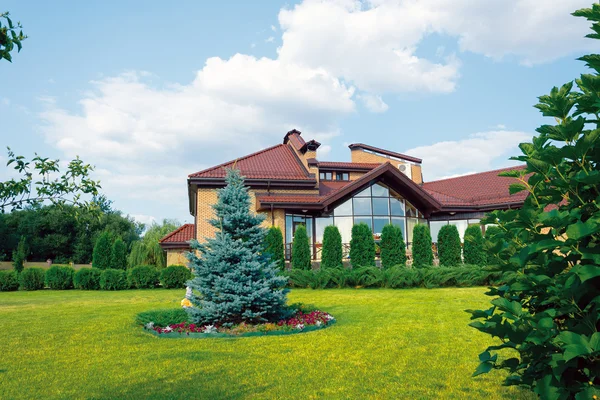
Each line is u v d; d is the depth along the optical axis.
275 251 18.58
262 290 8.95
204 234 20.84
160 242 22.58
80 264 49.56
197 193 21.34
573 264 2.58
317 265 20.52
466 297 13.36
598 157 2.58
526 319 2.56
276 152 26.23
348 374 5.71
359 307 11.82
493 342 7.33
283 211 21.19
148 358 6.74
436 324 9.05
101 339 8.27
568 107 2.82
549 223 2.43
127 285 19.52
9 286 19.75
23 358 6.89
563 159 2.78
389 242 18.81
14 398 5.04
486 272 3.12
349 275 17.17
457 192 26.89
